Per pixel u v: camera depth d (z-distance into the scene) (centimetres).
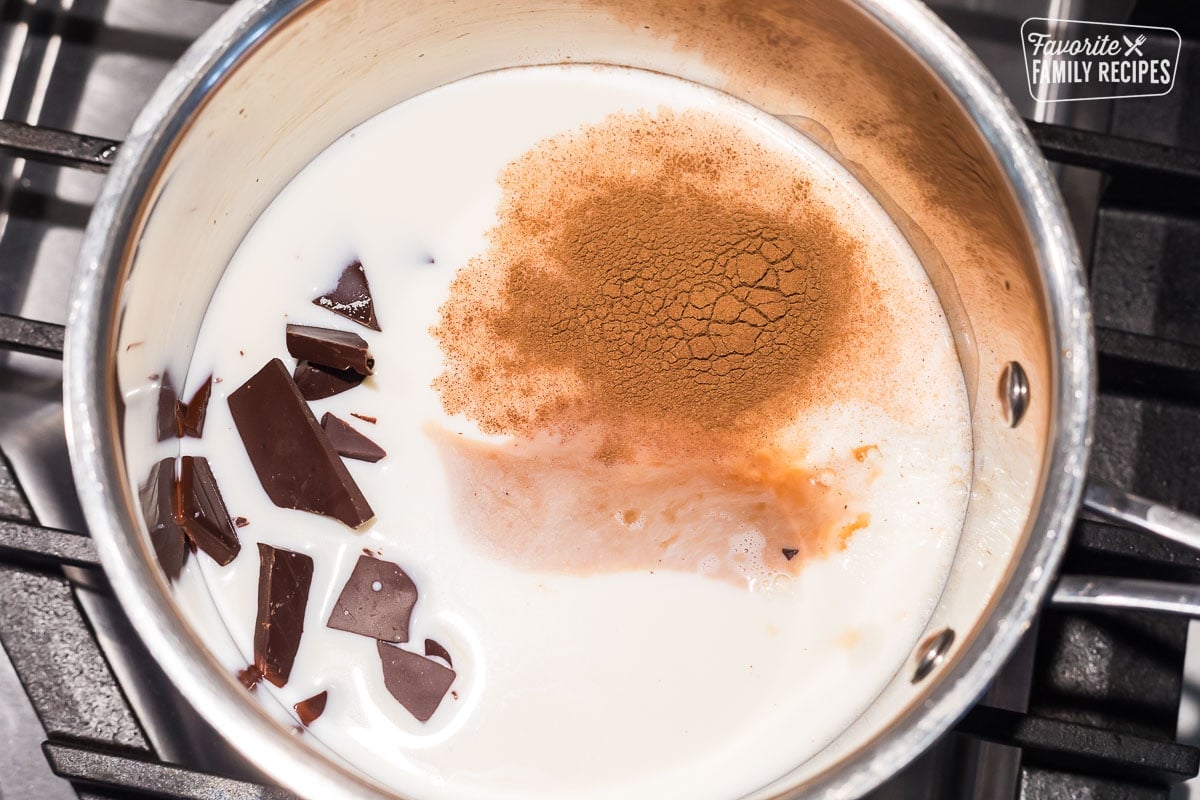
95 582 50
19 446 51
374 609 48
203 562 49
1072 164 49
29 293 52
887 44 46
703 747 48
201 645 45
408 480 50
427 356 50
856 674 49
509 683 48
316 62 48
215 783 47
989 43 53
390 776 48
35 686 48
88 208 53
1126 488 51
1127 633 49
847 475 50
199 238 49
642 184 51
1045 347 46
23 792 49
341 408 50
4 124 48
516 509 49
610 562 49
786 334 50
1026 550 44
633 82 52
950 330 51
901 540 50
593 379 50
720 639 49
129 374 46
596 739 48
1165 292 51
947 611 48
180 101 46
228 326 50
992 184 46
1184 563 48
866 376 51
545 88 52
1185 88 53
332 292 50
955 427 50
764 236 51
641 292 50
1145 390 51
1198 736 50
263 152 49
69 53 53
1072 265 45
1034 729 47
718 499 50
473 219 51
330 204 51
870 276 52
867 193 52
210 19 53
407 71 50
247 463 50
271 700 48
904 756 44
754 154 52
